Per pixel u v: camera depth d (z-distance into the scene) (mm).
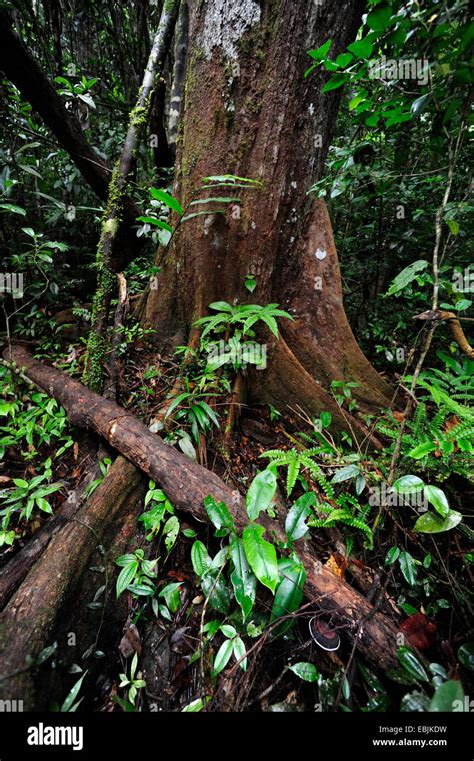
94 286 4469
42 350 3240
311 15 2320
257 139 2506
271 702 1355
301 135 2588
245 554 1472
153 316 3145
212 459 2293
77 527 1663
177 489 1798
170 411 2088
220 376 2557
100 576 1609
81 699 1285
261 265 2721
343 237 4145
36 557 1611
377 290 3883
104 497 1833
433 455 2178
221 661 1332
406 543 1942
